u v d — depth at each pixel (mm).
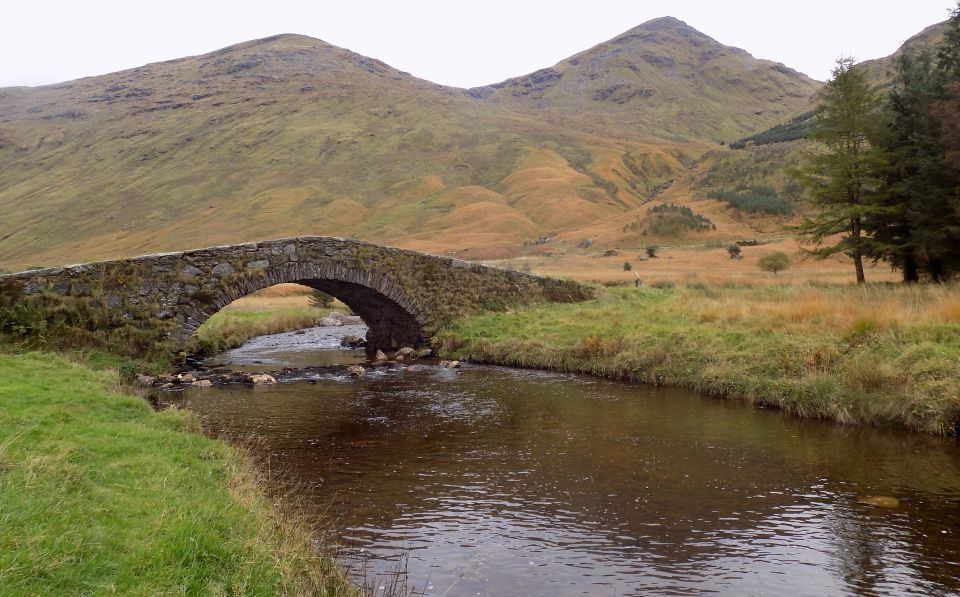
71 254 135625
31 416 9234
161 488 7148
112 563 5062
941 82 27297
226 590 5215
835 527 8055
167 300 19391
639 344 19094
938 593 6465
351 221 142500
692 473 10133
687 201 107500
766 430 12609
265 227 141125
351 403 15688
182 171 193250
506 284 27484
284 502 8664
